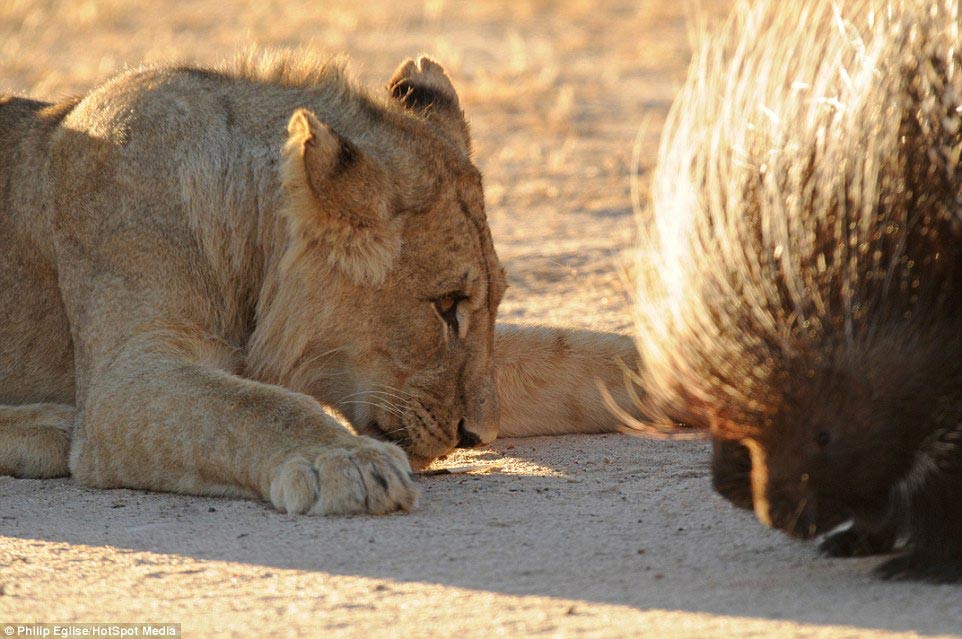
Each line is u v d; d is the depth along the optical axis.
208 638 6.90
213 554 8.52
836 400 7.27
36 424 11.20
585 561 8.05
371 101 11.41
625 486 10.09
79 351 11.17
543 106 33.44
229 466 9.91
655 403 10.86
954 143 7.37
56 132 11.87
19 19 41.78
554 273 18.91
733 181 7.41
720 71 7.91
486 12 48.38
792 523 7.46
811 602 7.03
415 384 10.67
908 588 7.26
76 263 11.27
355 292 10.63
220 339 11.16
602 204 23.62
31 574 8.16
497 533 8.78
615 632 6.62
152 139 11.29
